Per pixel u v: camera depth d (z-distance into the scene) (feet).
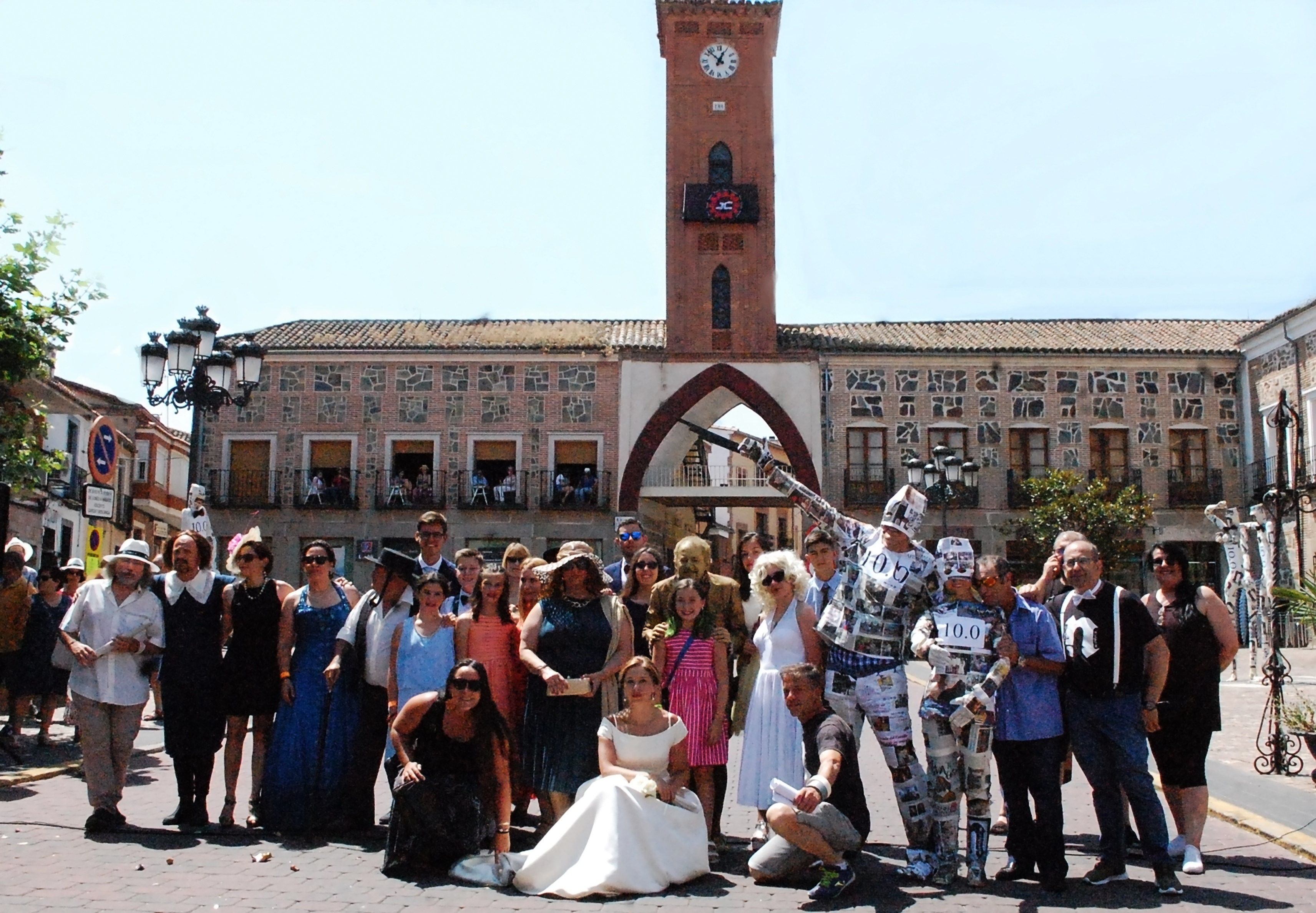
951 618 22.30
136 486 127.44
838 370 111.65
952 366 111.55
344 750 26.48
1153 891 21.39
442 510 110.22
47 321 51.44
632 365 111.45
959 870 23.16
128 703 26.18
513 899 20.67
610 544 109.29
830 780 21.33
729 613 26.40
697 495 110.42
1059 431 110.83
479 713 22.97
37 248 50.67
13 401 53.88
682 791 23.25
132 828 26.08
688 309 112.68
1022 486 109.19
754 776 24.71
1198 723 23.68
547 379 111.86
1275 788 32.45
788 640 25.09
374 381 112.06
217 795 31.83
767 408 110.83
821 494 109.91
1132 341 114.62
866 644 23.34
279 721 26.53
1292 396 103.24
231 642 27.07
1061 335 116.78
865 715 24.04
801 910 20.02
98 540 53.01
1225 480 110.93
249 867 22.54
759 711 25.02
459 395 111.75
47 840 24.79
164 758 38.37
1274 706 36.17
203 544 27.27
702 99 116.98
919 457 104.12
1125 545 101.50
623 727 23.29
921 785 22.80
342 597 27.81
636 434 110.52
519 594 29.30
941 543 22.66
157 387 50.80
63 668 41.14
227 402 53.98
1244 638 99.76
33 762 36.96
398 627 26.12
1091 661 21.98
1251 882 22.21
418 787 22.38
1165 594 24.77
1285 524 102.68
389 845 22.43
